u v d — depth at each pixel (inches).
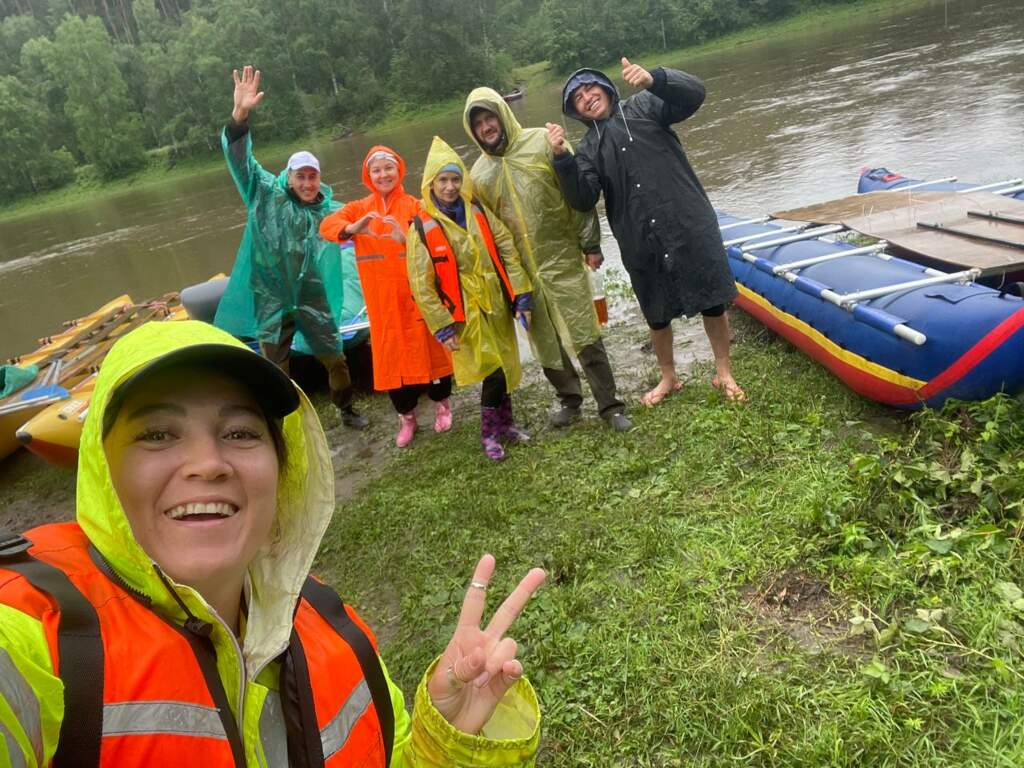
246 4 1819.6
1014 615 105.1
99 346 319.6
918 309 156.8
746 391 191.5
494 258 185.0
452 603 145.2
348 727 51.6
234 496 46.7
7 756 34.9
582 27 1841.8
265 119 1806.1
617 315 289.9
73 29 1893.5
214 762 42.7
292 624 49.7
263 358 46.7
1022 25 864.3
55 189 1903.3
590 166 183.5
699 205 180.7
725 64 1235.9
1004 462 133.0
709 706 103.5
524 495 173.5
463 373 187.2
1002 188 241.8
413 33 1809.8
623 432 189.6
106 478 41.4
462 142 1068.5
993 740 89.1
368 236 198.7
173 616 45.0
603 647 118.7
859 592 117.3
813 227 247.3
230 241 699.4
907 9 1369.3
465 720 58.1
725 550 133.7
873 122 557.9
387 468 212.5
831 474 145.6
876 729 93.7
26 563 41.6
